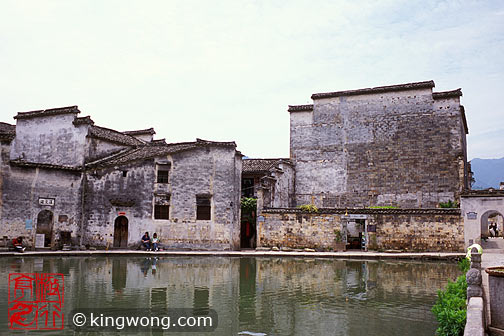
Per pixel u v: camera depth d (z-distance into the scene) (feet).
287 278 56.03
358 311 38.17
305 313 37.42
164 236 97.96
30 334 30.76
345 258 82.43
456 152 110.42
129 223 97.81
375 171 118.01
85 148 103.96
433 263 74.84
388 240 91.76
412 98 116.78
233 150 101.86
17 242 85.05
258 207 101.19
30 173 90.33
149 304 39.96
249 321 34.88
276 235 99.14
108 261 73.72
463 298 30.42
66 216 95.45
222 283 51.57
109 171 99.25
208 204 99.19
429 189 111.55
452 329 26.02
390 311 38.14
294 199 125.49
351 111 123.44
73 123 106.42
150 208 98.37
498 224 136.87
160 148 108.78
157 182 99.40
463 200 87.97
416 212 90.58
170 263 71.97
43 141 110.32
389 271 63.77
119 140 113.50
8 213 86.12
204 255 85.25
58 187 94.68
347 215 94.79
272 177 108.78
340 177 121.70
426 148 113.39
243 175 117.19
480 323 21.56
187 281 52.44
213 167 100.68
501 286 25.27
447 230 88.33
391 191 115.44
